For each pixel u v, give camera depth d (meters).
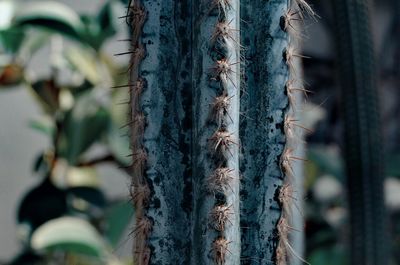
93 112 1.39
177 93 0.68
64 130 1.41
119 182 1.78
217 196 0.65
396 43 1.93
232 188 0.65
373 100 0.93
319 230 1.49
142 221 0.68
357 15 0.92
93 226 1.50
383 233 0.94
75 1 1.85
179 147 0.68
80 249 1.30
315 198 1.52
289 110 0.69
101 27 1.41
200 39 0.66
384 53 1.93
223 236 0.65
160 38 0.68
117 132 1.34
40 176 1.80
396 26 1.94
